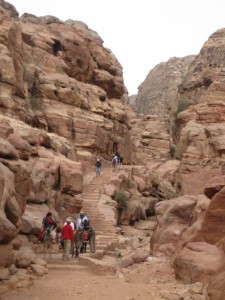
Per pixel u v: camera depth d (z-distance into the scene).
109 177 30.23
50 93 35.25
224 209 11.54
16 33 32.06
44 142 23.91
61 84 36.38
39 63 38.50
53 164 21.42
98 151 37.50
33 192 17.92
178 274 10.82
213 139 32.47
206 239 11.66
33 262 11.43
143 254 14.34
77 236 14.83
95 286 9.88
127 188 31.75
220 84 40.03
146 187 33.75
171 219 15.91
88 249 16.73
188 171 32.66
